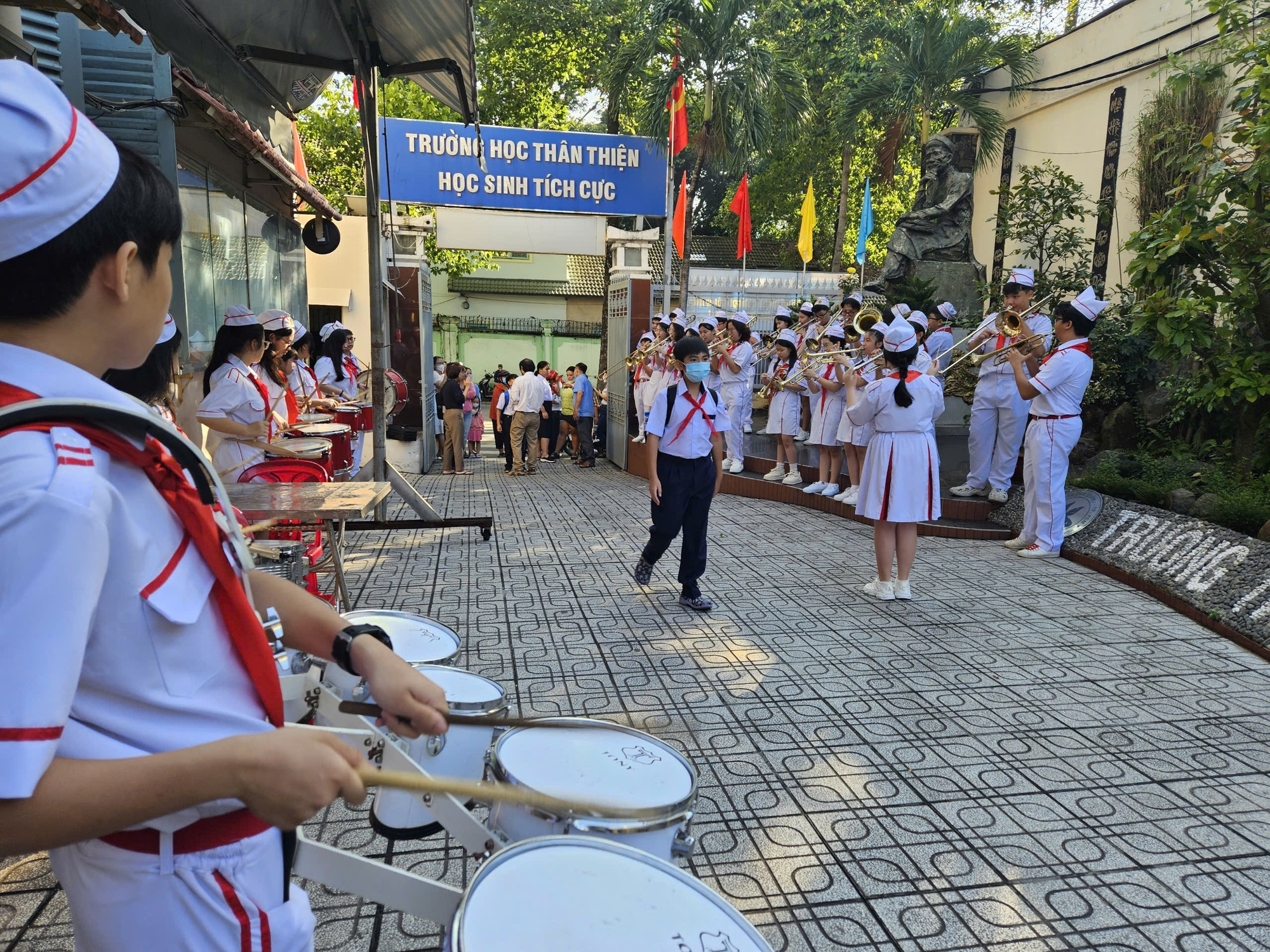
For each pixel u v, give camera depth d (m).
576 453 16.11
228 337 4.55
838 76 24.03
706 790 3.17
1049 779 3.31
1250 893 2.63
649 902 1.33
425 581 5.96
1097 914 2.51
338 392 7.92
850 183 26.11
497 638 4.77
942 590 5.96
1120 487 7.42
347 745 0.98
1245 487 6.70
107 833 0.83
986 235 15.45
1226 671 4.47
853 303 10.03
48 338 0.90
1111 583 6.20
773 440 12.91
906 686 4.20
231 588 1.02
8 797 0.74
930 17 16.39
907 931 2.42
